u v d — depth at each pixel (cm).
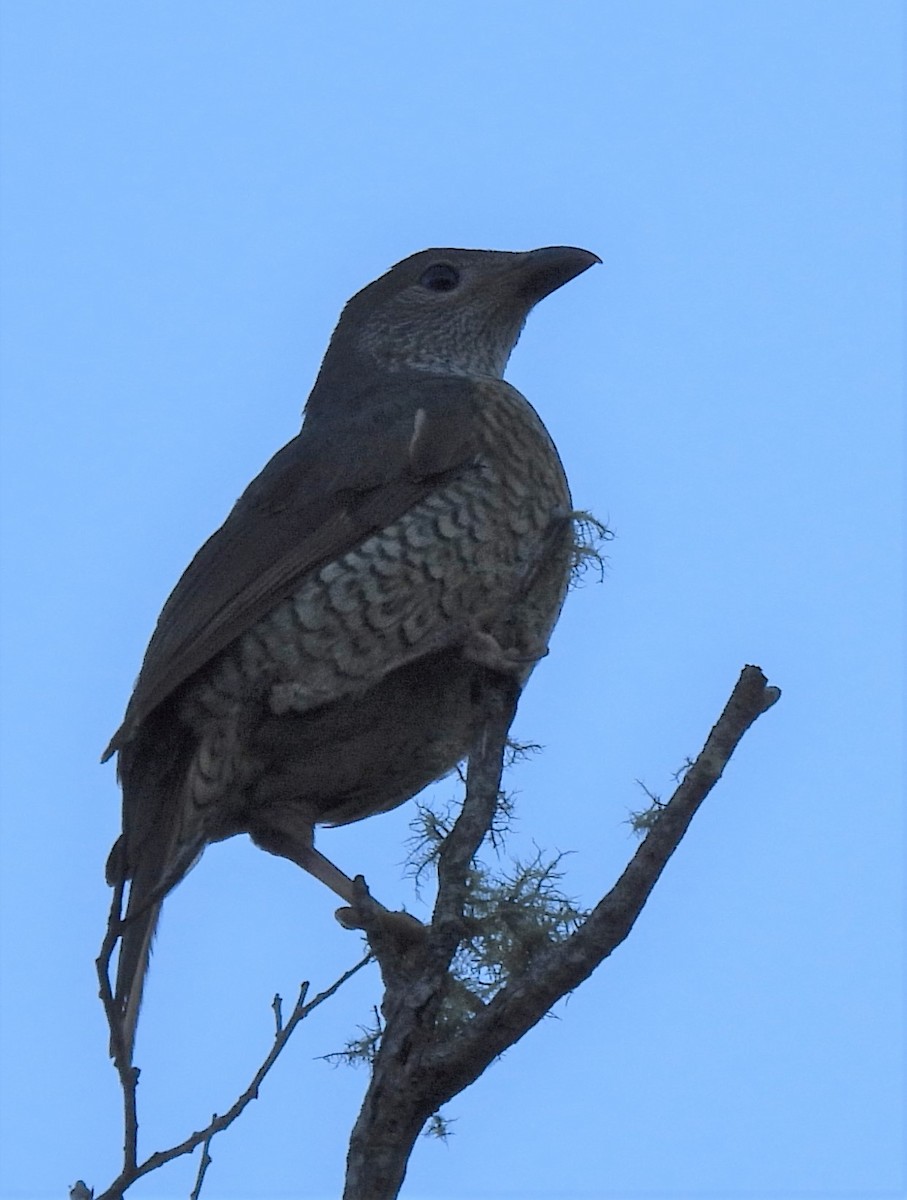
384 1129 835
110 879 1123
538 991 823
